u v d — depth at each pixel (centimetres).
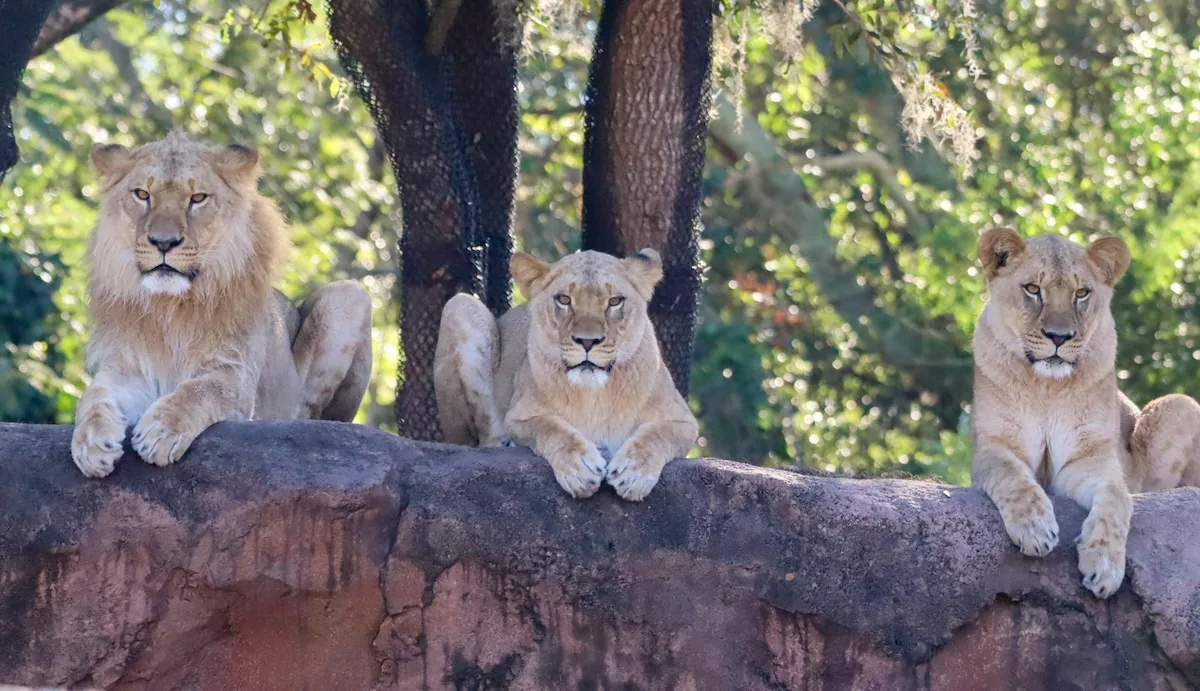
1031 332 1139
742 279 2744
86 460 992
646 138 1378
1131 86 2555
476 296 1402
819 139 2916
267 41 1694
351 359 1348
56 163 2777
